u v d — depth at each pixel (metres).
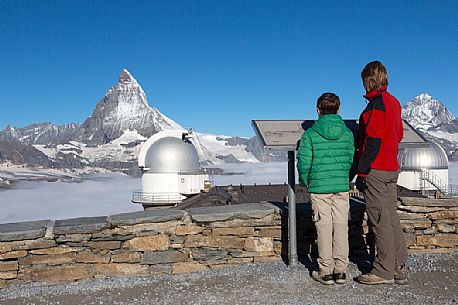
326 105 4.79
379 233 4.73
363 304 4.22
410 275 5.07
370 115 4.61
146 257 5.40
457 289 4.58
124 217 5.43
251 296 4.52
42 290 4.95
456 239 6.09
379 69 4.75
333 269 4.84
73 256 5.27
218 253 5.59
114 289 4.89
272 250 5.75
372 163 4.66
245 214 5.65
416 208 6.05
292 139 5.45
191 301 4.44
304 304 4.25
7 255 5.11
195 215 5.51
